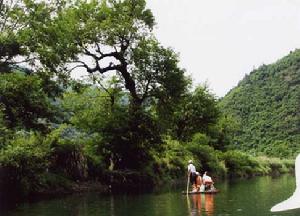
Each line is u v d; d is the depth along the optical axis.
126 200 24.19
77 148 33.53
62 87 33.59
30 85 29.03
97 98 40.50
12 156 25.64
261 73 173.62
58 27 31.39
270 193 27.73
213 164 59.72
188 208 19.50
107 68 38.75
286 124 138.75
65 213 18.55
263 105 152.75
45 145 30.19
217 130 76.38
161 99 41.50
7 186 25.44
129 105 39.91
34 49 29.48
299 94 148.62
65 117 33.03
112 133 37.94
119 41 38.91
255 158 81.06
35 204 22.48
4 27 29.38
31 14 29.61
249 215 16.38
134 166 39.72
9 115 28.80
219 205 20.41
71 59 35.91
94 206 21.19
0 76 28.27
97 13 38.88
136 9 39.12
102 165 35.78
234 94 169.12
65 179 31.16
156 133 40.22
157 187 36.06
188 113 60.59
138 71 40.38
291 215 13.78
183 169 49.12
